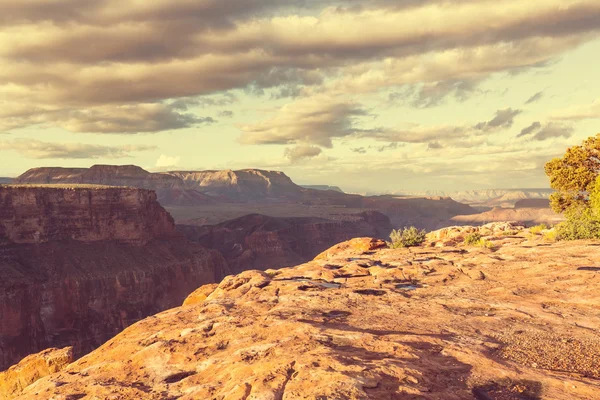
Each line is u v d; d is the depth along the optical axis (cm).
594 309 1305
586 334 1065
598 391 712
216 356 963
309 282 1859
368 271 2097
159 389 835
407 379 723
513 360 892
